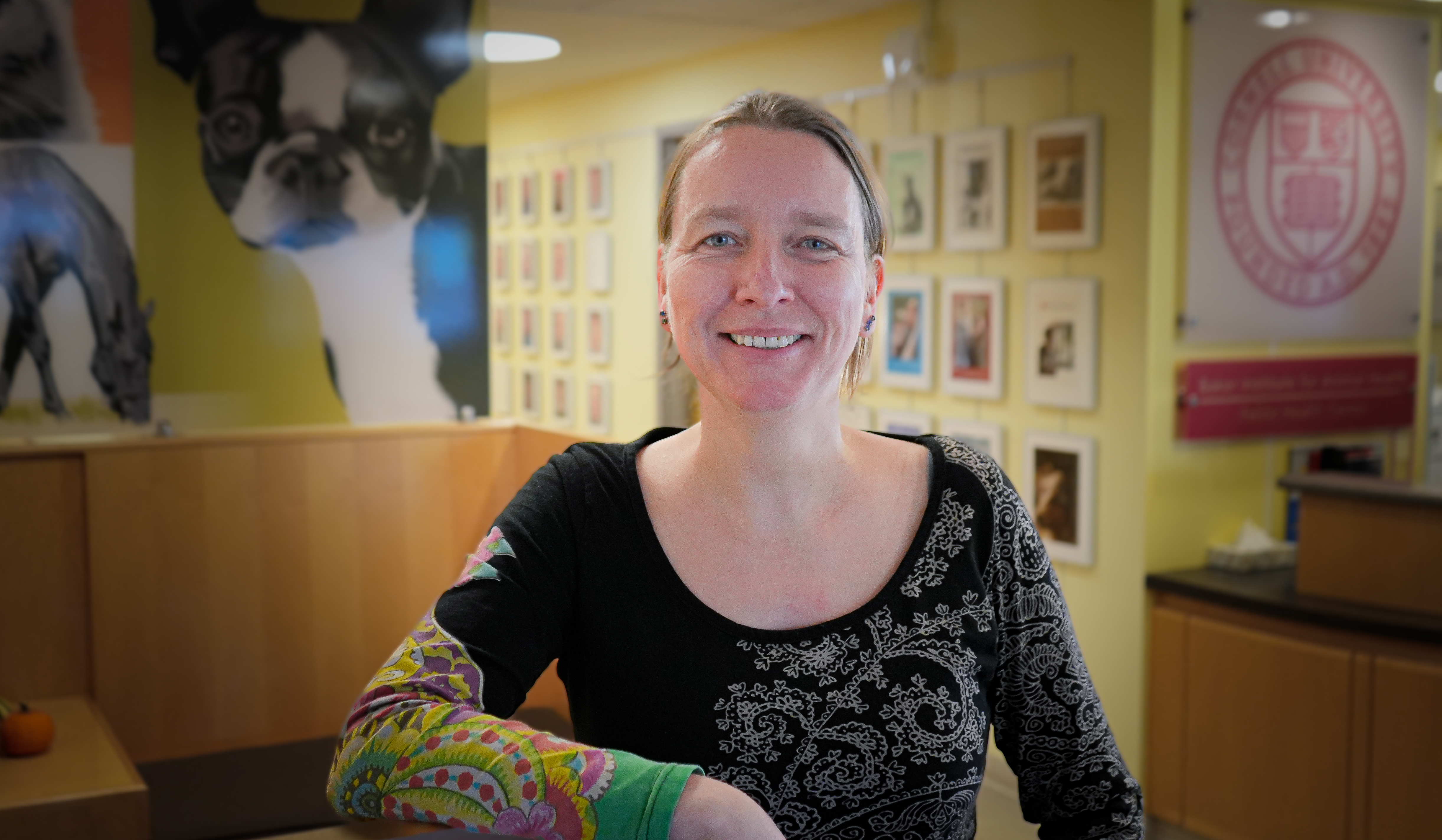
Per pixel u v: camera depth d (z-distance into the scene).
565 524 1.04
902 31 4.61
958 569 1.04
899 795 0.99
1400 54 4.21
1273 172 3.98
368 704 0.92
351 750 0.90
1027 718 1.11
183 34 3.39
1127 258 3.86
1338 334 4.20
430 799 0.84
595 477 1.06
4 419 3.25
